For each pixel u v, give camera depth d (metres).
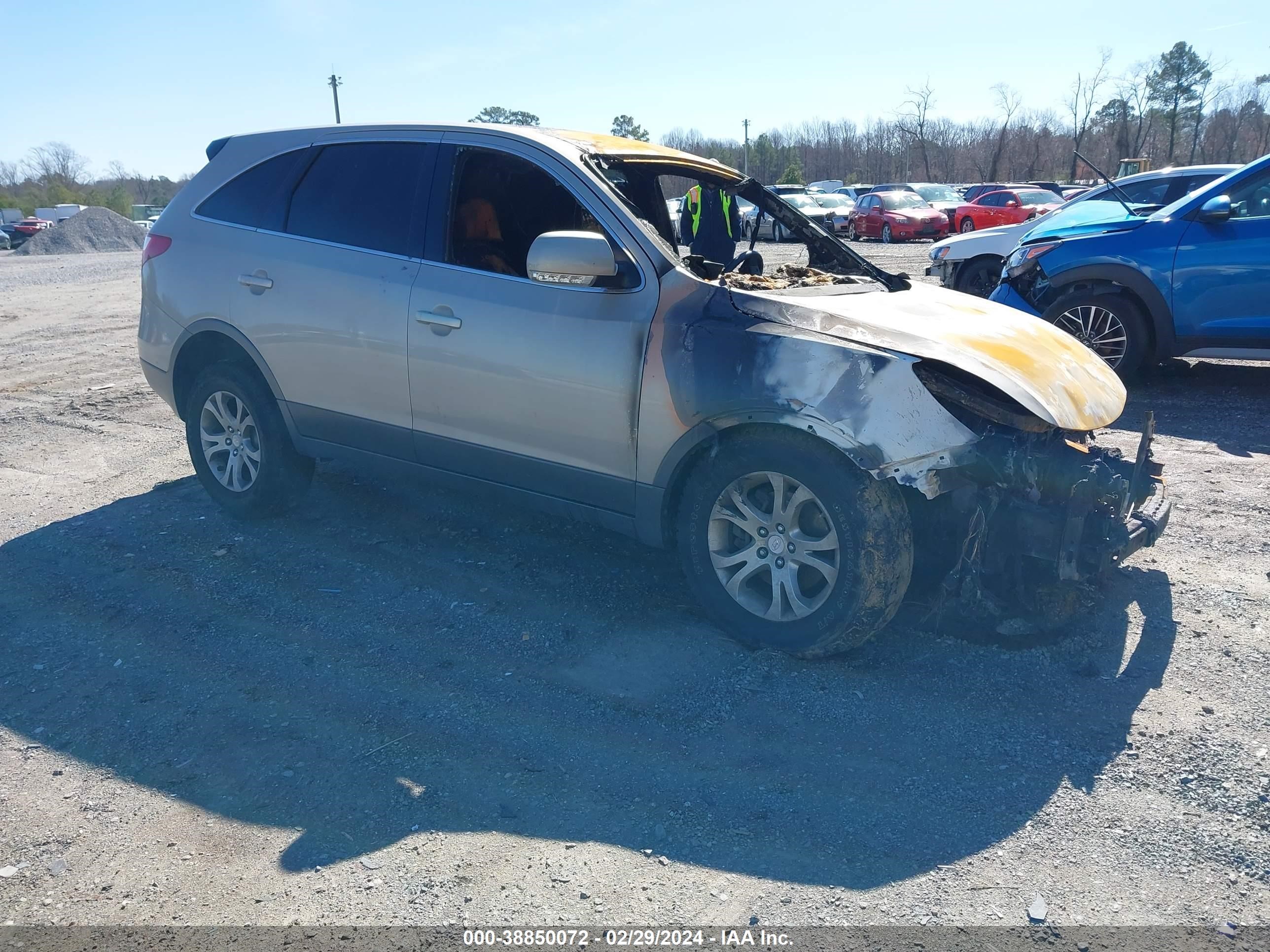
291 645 4.04
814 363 3.50
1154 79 63.28
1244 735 3.25
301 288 4.76
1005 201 28.48
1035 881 2.65
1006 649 3.81
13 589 4.61
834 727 3.36
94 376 9.48
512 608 4.30
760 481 3.74
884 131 84.69
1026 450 3.55
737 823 2.91
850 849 2.79
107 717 3.56
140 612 4.34
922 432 3.38
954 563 3.78
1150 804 2.94
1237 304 7.60
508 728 3.42
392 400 4.55
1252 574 4.44
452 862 2.78
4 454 6.82
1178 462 6.08
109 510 5.61
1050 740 3.26
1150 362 8.23
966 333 3.79
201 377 5.25
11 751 3.37
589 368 3.94
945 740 3.27
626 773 3.16
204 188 5.30
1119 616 4.08
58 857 2.85
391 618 4.24
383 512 5.42
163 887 2.72
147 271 5.43
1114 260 8.02
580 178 4.15
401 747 3.33
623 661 3.83
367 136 4.78
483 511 5.38
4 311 15.23
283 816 3.00
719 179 5.09
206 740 3.41
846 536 3.49
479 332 4.20
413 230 4.50
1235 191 7.75
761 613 3.79
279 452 5.11
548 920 2.55
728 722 3.41
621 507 4.06
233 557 4.89
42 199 74.69
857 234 30.27
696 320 3.75
